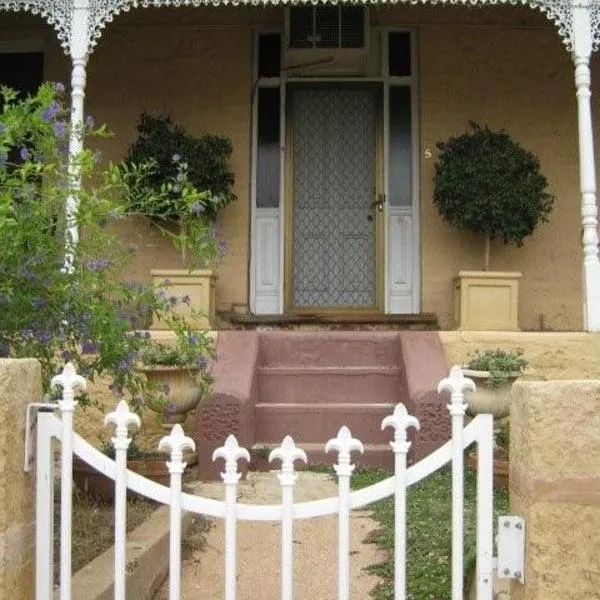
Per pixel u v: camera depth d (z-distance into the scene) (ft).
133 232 30.96
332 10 32.48
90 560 12.63
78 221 13.23
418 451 20.45
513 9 32.01
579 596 8.57
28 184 13.28
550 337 24.16
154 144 29.17
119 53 31.99
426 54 32.09
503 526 8.92
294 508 9.08
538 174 29.43
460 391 9.11
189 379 19.75
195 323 27.61
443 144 30.09
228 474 9.08
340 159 32.78
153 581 13.16
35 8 24.44
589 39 24.34
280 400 23.36
